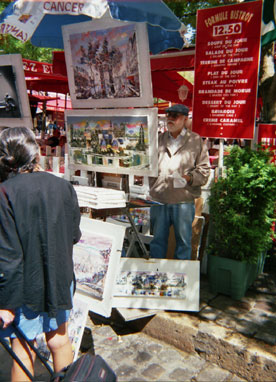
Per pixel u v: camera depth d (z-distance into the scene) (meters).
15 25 2.88
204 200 4.07
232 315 3.25
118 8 2.72
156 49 4.26
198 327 3.05
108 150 3.40
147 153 3.16
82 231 3.29
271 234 3.79
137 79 3.05
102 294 3.12
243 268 3.44
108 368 2.12
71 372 2.03
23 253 2.00
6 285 1.89
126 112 3.16
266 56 4.82
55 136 9.24
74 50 3.37
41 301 2.03
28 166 2.14
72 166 3.76
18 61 3.59
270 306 3.41
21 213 1.97
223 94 3.51
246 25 3.29
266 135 4.33
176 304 3.35
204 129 3.67
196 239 3.96
